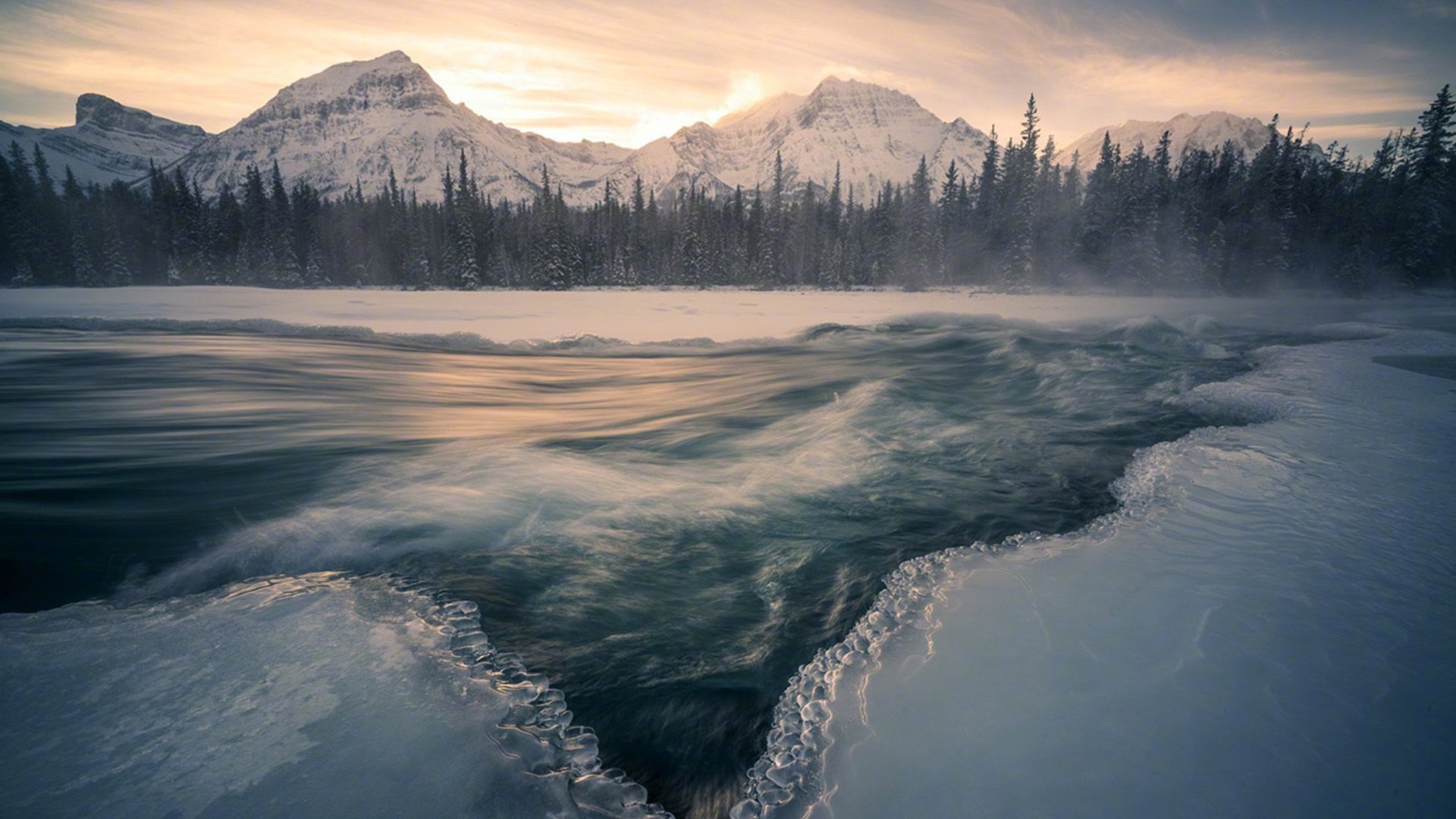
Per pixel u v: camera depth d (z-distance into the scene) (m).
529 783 2.21
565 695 2.78
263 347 17.14
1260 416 8.15
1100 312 32.81
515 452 6.61
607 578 3.89
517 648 3.13
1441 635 3.05
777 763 2.34
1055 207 58.06
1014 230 50.97
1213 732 2.39
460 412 9.42
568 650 3.13
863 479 5.80
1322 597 3.44
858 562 4.16
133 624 3.24
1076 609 3.36
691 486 5.59
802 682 2.85
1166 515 4.74
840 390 10.91
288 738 2.37
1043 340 16.44
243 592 3.63
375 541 4.31
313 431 7.73
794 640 3.26
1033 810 2.05
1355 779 2.15
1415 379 10.47
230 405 9.42
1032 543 4.34
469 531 4.48
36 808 1.99
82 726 2.41
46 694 2.62
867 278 63.31
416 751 2.33
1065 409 8.80
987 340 17.69
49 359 14.03
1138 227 48.75
